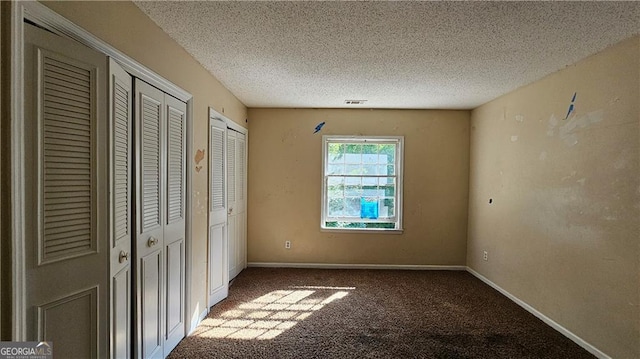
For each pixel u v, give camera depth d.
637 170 2.02
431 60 2.57
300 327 2.72
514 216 3.34
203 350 2.33
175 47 2.27
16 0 1.07
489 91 3.45
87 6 1.42
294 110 4.48
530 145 3.09
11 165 1.07
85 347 1.38
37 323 1.19
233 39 2.24
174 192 2.30
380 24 1.98
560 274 2.66
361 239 4.50
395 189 4.54
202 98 2.79
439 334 2.61
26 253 1.15
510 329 2.70
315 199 4.50
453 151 4.46
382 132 4.46
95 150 1.40
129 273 1.75
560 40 2.14
